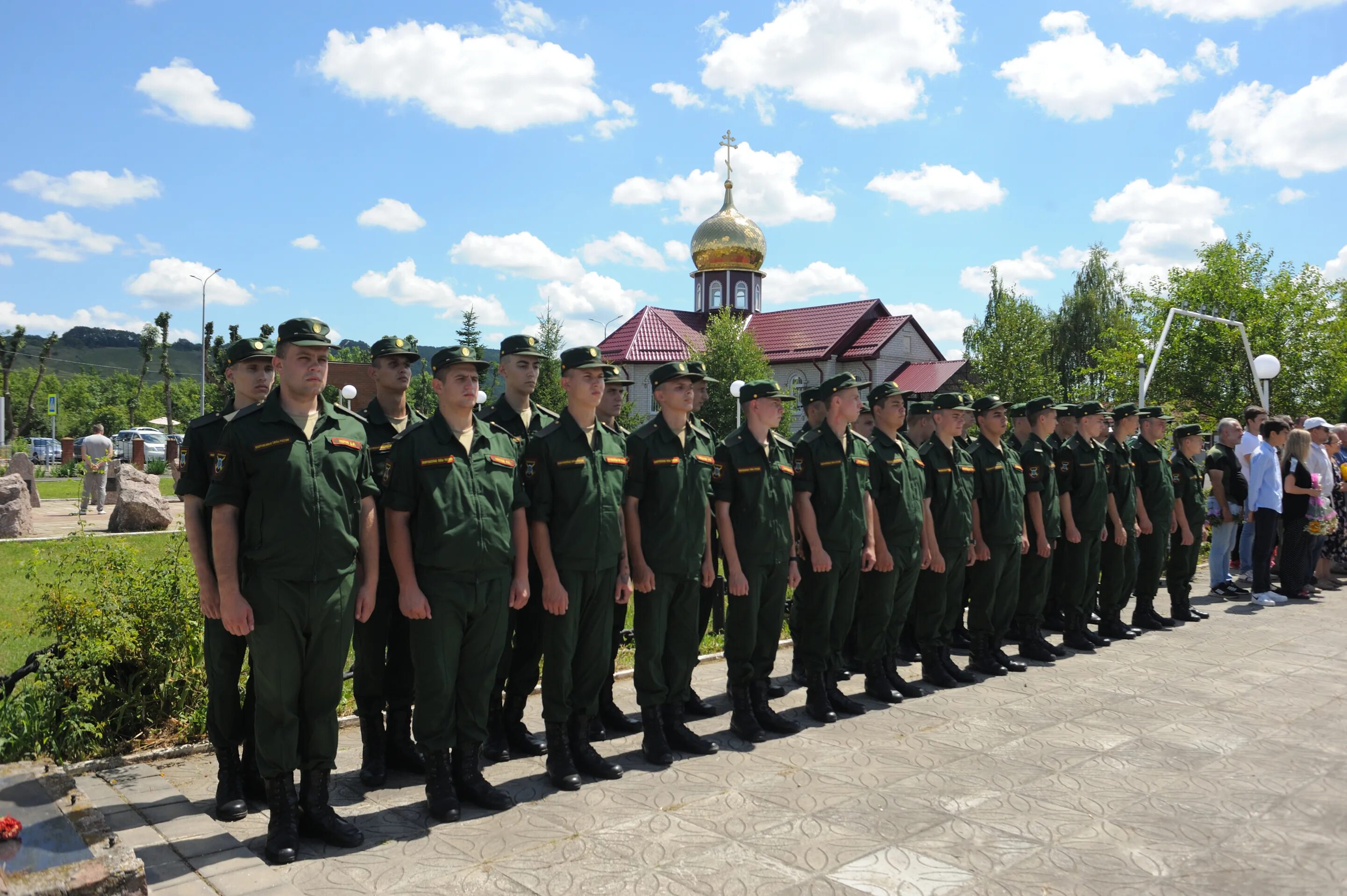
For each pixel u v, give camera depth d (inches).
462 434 175.2
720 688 262.8
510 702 207.0
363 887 138.0
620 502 195.0
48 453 1653.5
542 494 186.9
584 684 192.5
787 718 232.5
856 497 236.5
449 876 141.6
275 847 147.5
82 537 225.8
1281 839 157.1
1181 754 201.0
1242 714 231.9
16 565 390.6
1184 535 356.2
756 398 219.6
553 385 1224.2
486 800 169.6
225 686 166.6
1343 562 451.5
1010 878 141.1
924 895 135.2
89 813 137.3
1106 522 322.3
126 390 3560.5
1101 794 177.0
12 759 179.3
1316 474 410.3
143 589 205.9
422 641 167.6
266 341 177.0
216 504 150.0
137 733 201.3
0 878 116.3
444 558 166.6
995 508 275.3
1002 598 282.2
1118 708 237.8
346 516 157.2
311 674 155.2
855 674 281.4
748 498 216.5
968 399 271.4
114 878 119.5
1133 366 1504.7
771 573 219.6
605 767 187.9
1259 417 424.5
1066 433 335.3
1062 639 327.3
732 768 193.2
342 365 1681.8
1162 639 327.6
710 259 1937.7
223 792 168.6
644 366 1748.3
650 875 141.6
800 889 137.0
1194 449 361.7
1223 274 1449.3
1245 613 376.5
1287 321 1425.9
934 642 265.7
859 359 1756.9
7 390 2773.1
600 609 191.5
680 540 201.6
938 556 258.7
